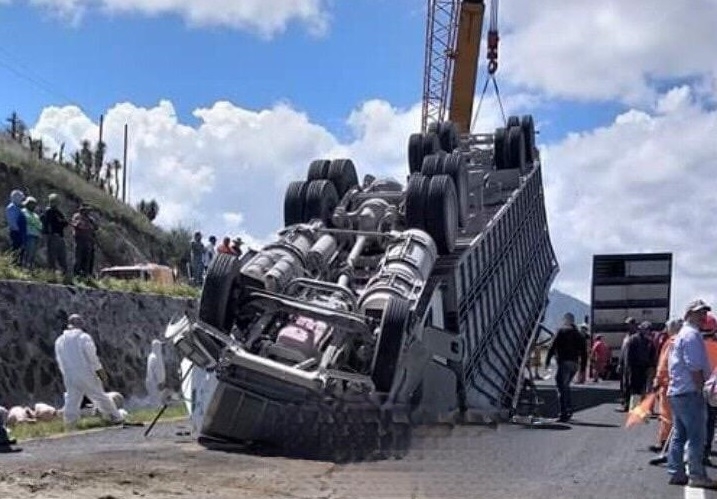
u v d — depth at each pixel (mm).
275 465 9391
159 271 25984
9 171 33906
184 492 7734
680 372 8938
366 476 8719
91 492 7523
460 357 12461
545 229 21094
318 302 11250
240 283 11172
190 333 10836
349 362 10781
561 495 8062
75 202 36438
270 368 10258
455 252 13938
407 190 13641
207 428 10828
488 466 9359
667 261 27859
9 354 16656
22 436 12180
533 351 18141
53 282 18594
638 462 10141
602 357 27000
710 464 10492
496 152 19750
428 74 31750
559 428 13414
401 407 10211
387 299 10984
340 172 15383
